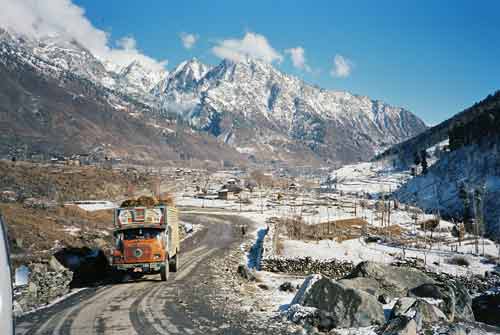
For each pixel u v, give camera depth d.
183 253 34.44
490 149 149.38
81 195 80.69
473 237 65.75
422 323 12.06
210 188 160.50
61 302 15.30
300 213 87.44
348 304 12.77
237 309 14.40
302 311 12.75
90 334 11.14
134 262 19.22
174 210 23.44
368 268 17.27
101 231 37.00
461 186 129.12
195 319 12.79
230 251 37.06
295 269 28.20
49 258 21.78
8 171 77.00
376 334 11.42
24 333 11.27
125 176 119.00
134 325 12.04
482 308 20.00
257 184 177.00
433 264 38.00
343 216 84.19
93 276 21.12
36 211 37.00
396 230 69.31
